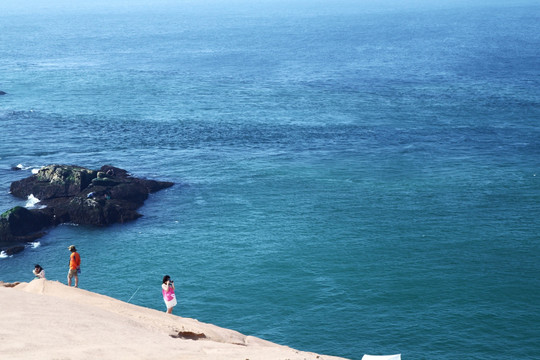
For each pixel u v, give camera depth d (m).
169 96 133.12
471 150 85.38
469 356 38.06
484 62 181.12
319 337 40.53
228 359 13.36
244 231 58.88
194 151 88.06
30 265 52.78
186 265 51.78
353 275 48.94
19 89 140.50
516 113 109.12
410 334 40.59
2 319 13.07
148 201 68.06
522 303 44.28
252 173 77.19
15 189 69.56
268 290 46.97
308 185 72.00
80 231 60.22
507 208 62.78
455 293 45.72
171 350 13.27
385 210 63.00
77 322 14.05
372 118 107.94
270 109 117.56
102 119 109.25
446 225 58.62
